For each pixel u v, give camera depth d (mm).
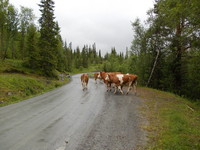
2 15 27750
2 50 31203
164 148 4309
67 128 5727
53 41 27562
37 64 25844
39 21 28266
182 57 18328
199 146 4359
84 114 7473
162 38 19156
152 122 6418
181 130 5527
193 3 7047
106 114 7508
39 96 12812
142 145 4504
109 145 4488
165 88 19859
